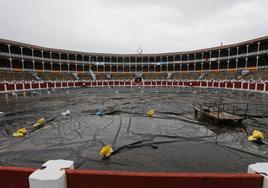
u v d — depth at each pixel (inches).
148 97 1122.0
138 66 2726.4
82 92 1475.1
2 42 1641.2
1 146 327.3
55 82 1898.4
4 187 94.7
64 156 285.3
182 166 251.0
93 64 2556.6
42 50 2052.2
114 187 90.4
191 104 820.0
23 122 502.0
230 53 1993.1
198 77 2138.3
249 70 1734.7
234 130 410.9
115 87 2133.4
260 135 343.0
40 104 834.2
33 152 301.6
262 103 814.5
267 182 86.2
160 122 495.5
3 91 1381.6
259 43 1631.4
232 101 896.9
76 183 90.7
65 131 414.9
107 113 617.6
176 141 346.6
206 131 405.4
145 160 269.0
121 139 360.5
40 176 85.1
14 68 1829.5
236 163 259.4
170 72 2536.9
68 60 2342.5
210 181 87.6
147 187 89.4
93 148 315.9
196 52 2278.5
